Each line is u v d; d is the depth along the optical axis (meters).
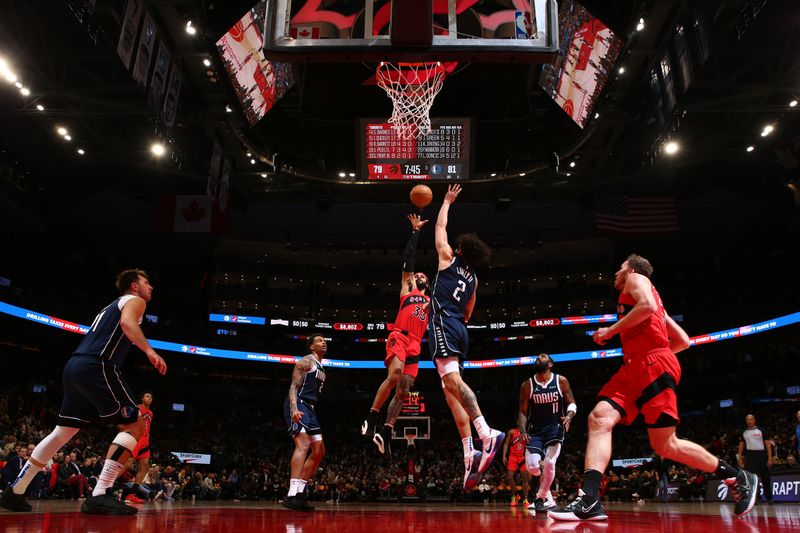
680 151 27.39
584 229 41.59
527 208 42.25
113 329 5.01
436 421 41.31
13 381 31.36
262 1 17.61
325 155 26.67
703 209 38.69
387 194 31.48
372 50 10.40
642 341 4.20
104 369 4.93
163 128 25.19
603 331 4.30
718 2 18.80
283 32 10.50
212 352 40.75
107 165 31.58
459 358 5.76
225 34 17.34
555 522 4.36
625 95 23.00
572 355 41.94
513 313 44.88
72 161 30.50
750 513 6.89
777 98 23.38
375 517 5.63
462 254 5.97
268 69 20.23
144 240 40.72
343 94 22.95
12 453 15.34
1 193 29.03
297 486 7.35
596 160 28.03
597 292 42.66
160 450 32.12
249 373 44.81
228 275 44.34
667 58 21.34
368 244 43.09
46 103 24.20
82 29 19.73
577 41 19.11
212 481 27.59
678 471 20.39
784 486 12.90
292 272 44.00
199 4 17.45
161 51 19.52
